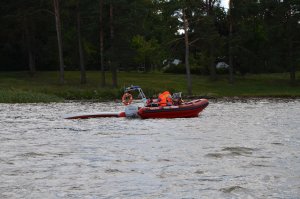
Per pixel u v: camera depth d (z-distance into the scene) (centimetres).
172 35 8612
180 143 2430
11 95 6544
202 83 9550
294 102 6225
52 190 1523
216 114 4303
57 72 10538
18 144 2450
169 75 10531
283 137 2614
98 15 8944
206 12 9631
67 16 9988
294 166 1808
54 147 2339
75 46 10388
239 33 9612
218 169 1773
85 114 4072
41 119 3938
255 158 1969
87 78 9831
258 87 9306
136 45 11069
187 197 1435
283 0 9606
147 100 4150
